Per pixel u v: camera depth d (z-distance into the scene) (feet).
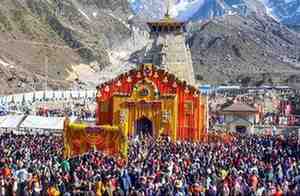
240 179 169.07
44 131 347.36
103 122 393.29
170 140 339.57
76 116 475.72
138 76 390.21
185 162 204.44
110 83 394.52
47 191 156.87
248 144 296.71
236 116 482.28
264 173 191.62
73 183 161.17
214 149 260.01
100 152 229.86
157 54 442.50
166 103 382.22
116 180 166.50
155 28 448.65
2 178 163.32
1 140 262.26
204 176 175.83
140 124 387.96
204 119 417.08
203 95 418.72
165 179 168.66
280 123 522.06
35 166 183.32
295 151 275.18
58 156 218.59
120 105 387.55
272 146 291.38
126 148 231.91
